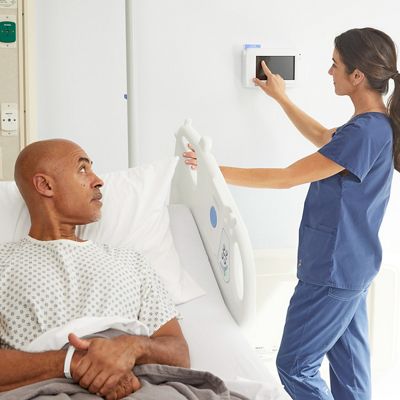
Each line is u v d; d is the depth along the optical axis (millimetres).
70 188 1603
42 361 1346
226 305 1815
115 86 2496
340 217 2025
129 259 1625
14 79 2289
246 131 2625
